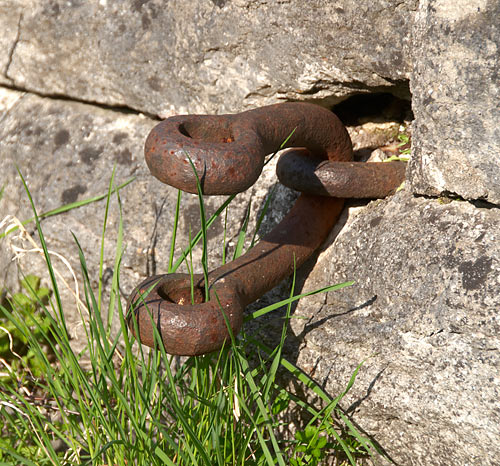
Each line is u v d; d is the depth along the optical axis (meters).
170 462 1.01
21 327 1.11
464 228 1.04
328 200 1.16
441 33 1.04
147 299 1.03
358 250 1.12
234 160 0.98
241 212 1.24
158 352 1.08
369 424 1.10
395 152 1.22
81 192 1.36
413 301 1.05
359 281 1.11
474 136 1.03
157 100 1.35
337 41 1.16
